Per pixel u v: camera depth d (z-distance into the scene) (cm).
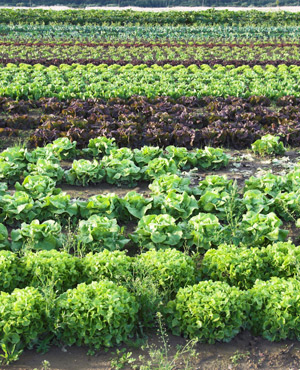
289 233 854
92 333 561
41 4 6806
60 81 1791
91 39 3200
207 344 589
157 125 1302
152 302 595
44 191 903
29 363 552
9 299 567
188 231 775
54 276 632
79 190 1017
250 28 3616
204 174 1110
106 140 1177
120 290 584
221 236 751
